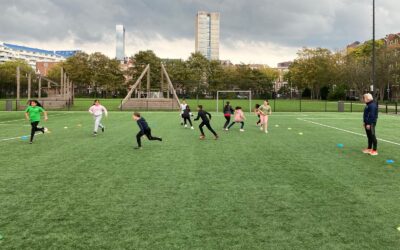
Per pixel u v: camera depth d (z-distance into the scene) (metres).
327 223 5.42
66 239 4.82
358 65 70.44
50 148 12.72
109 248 4.54
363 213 5.88
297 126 22.17
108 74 92.38
